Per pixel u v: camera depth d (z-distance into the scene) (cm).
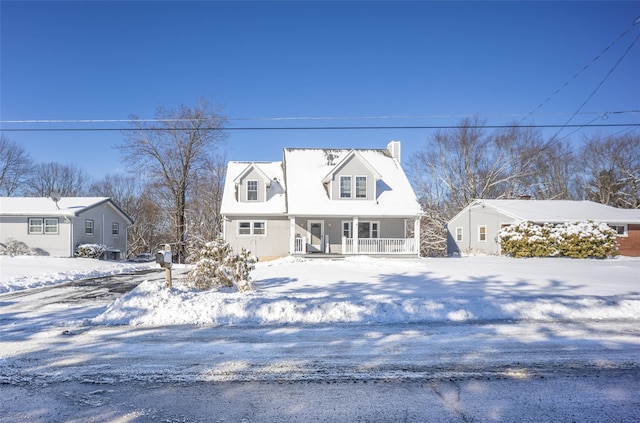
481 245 3158
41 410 385
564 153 4403
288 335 648
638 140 4144
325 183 2581
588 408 393
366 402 407
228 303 788
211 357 540
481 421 368
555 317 775
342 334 655
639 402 406
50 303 952
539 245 2405
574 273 1545
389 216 2459
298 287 1177
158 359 531
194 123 3312
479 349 579
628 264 1920
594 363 519
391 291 1091
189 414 380
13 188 4525
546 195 4547
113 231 3155
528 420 369
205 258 1141
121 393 425
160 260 937
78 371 486
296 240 2439
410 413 383
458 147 4347
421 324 723
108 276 1681
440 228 3866
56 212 2497
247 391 433
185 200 3728
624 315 785
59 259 2152
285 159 2792
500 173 4294
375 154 2942
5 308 880
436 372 489
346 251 2459
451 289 1133
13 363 511
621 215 2827
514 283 1266
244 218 2527
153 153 3259
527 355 551
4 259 2017
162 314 746
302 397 418
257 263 2203
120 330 671
